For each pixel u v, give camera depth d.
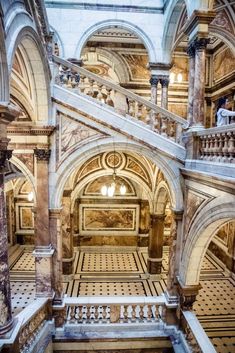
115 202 16.03
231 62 13.48
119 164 13.28
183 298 8.28
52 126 8.02
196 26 7.80
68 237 12.62
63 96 8.19
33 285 11.91
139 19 12.09
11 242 15.93
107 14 12.02
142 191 15.68
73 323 8.87
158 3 12.06
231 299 10.99
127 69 15.55
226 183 5.48
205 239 7.50
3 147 4.59
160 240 12.94
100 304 8.83
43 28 7.51
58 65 8.34
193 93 8.18
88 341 8.50
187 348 7.78
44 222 8.45
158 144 8.41
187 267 8.07
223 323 9.49
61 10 11.91
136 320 8.99
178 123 8.69
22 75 7.26
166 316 8.81
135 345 8.63
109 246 16.28
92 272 13.56
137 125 8.37
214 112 15.62
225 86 14.13
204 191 6.98
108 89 8.69
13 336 5.07
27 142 8.18
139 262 14.86
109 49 15.24
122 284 12.49
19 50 6.38
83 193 15.89
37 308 7.57
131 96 8.66
